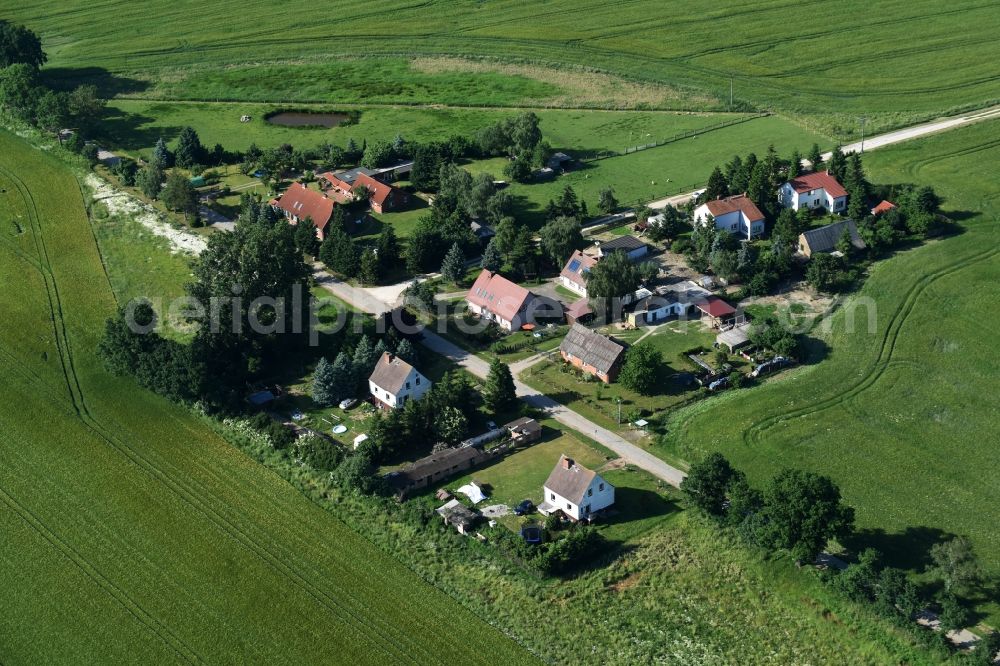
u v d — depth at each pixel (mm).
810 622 113125
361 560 125750
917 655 107438
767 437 143500
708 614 115312
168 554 127812
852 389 152875
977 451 139500
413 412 142500
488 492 134875
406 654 113312
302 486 137000
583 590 119188
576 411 151125
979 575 113250
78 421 152500
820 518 115062
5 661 115000
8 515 135125
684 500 131375
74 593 123125
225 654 114625
